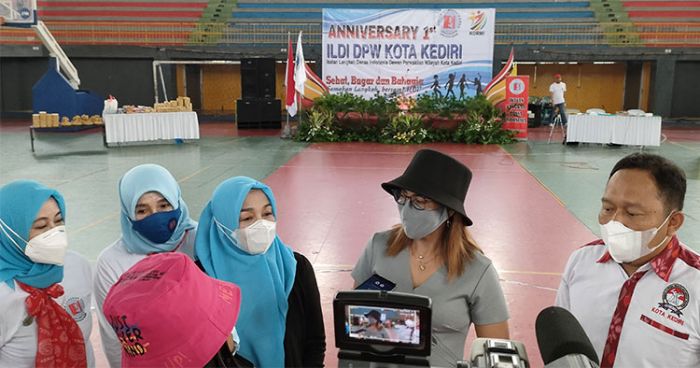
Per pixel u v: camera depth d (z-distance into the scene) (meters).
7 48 19.94
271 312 1.97
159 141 14.62
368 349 1.10
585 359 0.90
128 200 2.20
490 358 0.99
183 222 2.32
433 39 17.83
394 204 7.71
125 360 1.15
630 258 1.58
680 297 1.55
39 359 1.88
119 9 22.03
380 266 2.11
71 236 6.18
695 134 16.58
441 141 15.21
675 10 20.77
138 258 2.24
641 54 19.16
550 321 1.06
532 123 18.69
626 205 1.54
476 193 8.46
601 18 20.70
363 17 17.83
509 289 4.65
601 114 13.55
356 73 18.16
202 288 1.16
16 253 1.91
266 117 17.66
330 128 15.11
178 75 21.83
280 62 22.39
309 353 2.06
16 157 11.83
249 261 1.97
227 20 21.47
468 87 18.00
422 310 1.06
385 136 14.95
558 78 15.62
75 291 2.10
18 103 21.16
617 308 1.64
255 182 2.00
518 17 21.30
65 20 21.91
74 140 14.82
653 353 1.57
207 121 20.58
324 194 8.34
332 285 4.73
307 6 22.42
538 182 9.30
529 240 6.07
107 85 20.52
